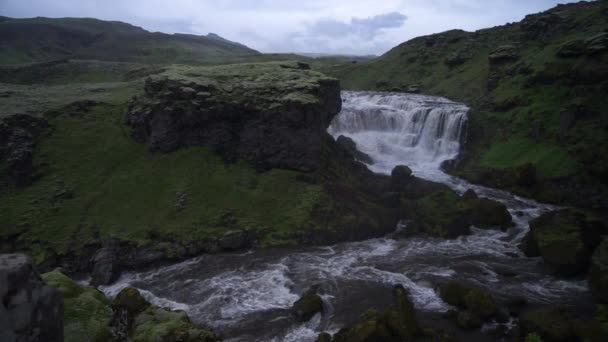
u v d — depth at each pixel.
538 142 58.47
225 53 193.62
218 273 34.97
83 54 167.50
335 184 47.41
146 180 45.12
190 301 30.81
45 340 8.35
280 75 54.72
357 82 119.06
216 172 46.25
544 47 80.50
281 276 33.91
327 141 53.62
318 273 34.03
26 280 8.01
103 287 34.09
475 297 26.83
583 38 66.31
